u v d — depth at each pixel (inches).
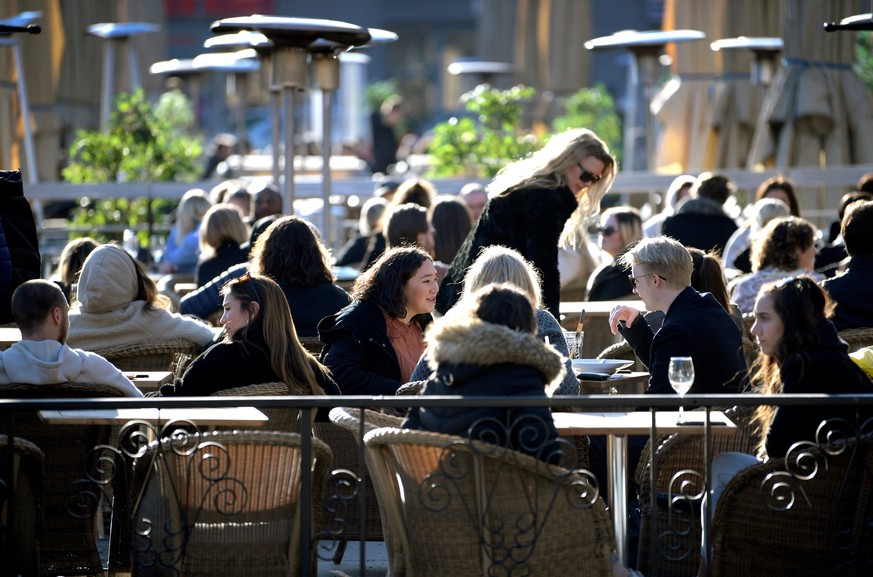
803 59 813.9
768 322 323.0
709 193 639.1
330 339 406.3
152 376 404.5
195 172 1076.5
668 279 386.3
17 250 412.8
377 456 302.7
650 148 903.7
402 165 1270.9
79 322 425.4
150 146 948.0
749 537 305.6
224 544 300.5
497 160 936.3
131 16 1278.3
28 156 916.6
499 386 288.4
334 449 379.2
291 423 366.3
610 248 592.1
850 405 299.6
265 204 681.0
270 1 2797.7
